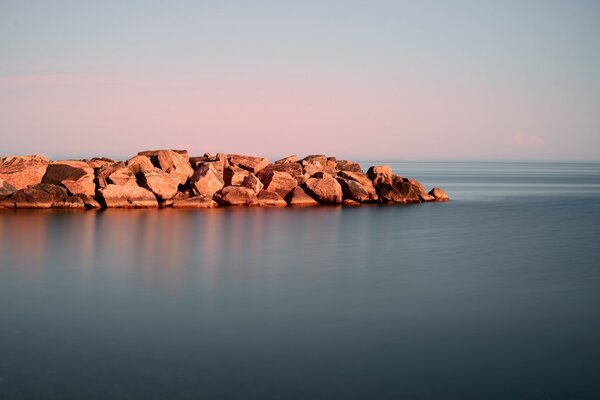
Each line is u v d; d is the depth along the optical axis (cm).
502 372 2009
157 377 1955
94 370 2006
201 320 2505
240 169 7175
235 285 3080
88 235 4544
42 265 3500
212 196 6781
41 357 2109
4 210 5984
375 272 3406
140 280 3166
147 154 7100
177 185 6688
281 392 1858
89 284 3078
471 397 1839
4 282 3103
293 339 2288
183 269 3438
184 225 5169
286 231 4944
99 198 6372
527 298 2862
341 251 4069
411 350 2186
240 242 4366
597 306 2734
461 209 7131
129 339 2280
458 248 4244
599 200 8950
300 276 3294
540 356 2141
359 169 8431
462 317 2562
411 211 6688
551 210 7269
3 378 1944
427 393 1861
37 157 6662
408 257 3875
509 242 4547
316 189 7175
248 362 2072
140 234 4641
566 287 3078
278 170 7369
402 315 2584
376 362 2078
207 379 1944
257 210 6406
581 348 2216
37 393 1842
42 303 2738
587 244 4472
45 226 4962
